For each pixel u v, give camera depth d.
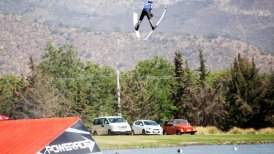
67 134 81.75
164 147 141.88
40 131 83.00
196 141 151.25
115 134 184.88
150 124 189.00
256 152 122.31
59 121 84.25
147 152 128.62
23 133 84.06
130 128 187.38
